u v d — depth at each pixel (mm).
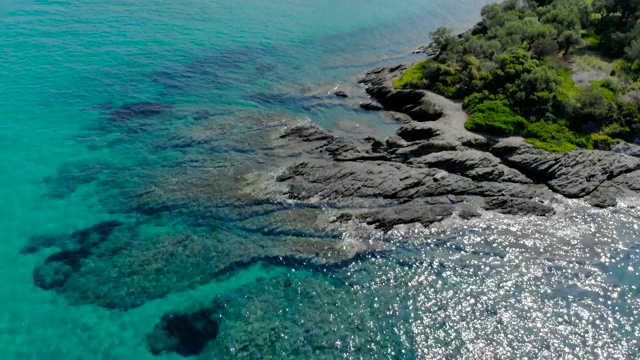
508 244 37062
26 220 38156
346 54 72188
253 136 48719
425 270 34812
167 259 35125
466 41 66188
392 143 46031
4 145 46188
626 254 36406
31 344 29328
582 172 43250
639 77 56281
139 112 52500
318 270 34688
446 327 30766
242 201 40031
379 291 33188
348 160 44438
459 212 39438
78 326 30484
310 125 50094
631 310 31938
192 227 37844
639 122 48875
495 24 67500
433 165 43062
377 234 37500
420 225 38250
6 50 62500
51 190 41188
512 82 52594
